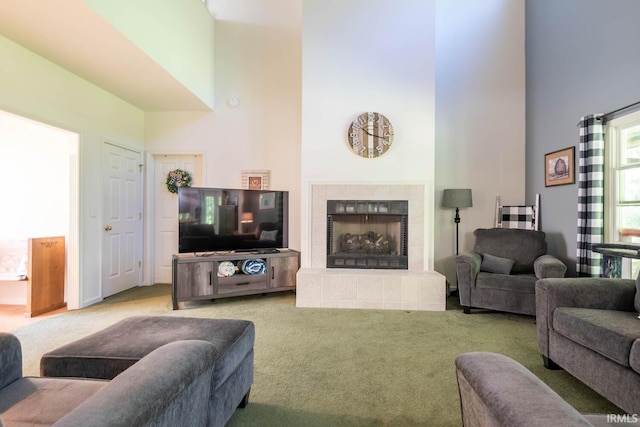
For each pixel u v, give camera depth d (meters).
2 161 3.53
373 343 2.45
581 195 3.06
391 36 3.70
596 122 2.93
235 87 4.43
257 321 2.94
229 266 3.57
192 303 3.52
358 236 3.86
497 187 4.21
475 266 3.18
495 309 3.06
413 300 3.33
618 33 2.81
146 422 0.74
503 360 0.99
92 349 1.37
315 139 3.73
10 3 2.14
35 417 0.93
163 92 3.76
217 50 4.43
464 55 4.23
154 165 4.53
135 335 1.51
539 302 2.11
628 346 1.47
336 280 3.38
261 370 2.03
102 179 3.68
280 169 4.41
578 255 3.10
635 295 1.93
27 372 2.00
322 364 2.11
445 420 1.56
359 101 3.72
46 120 2.96
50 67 2.99
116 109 3.90
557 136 3.60
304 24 3.74
